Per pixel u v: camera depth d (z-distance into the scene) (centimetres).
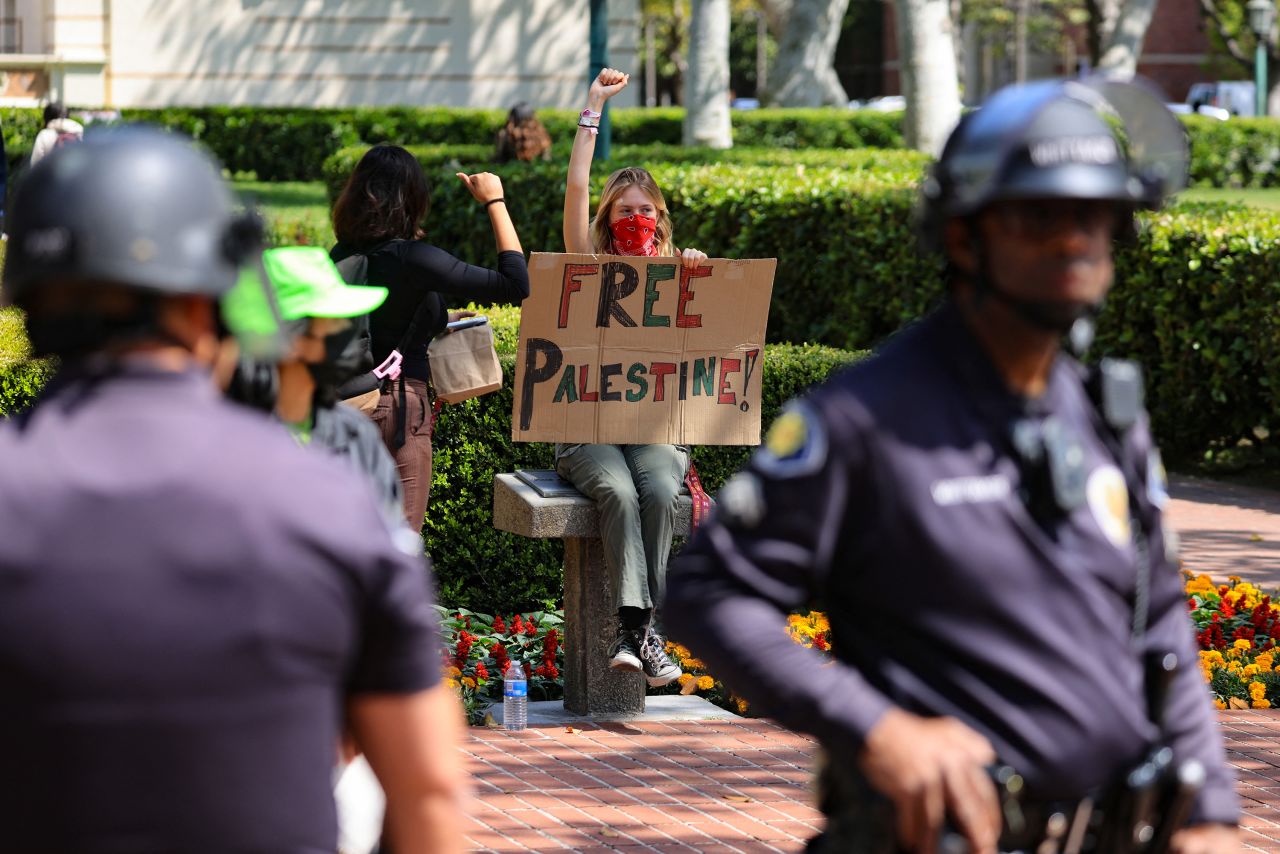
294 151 9869
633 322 1989
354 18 9981
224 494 630
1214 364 3978
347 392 1717
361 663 671
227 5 9906
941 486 735
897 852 723
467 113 9781
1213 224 3900
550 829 1664
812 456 733
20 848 618
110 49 9869
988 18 19038
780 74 10994
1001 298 745
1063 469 745
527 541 2556
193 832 617
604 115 5478
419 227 1902
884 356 765
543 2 10031
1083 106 751
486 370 1995
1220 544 3294
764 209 4653
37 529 620
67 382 655
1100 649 751
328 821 652
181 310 659
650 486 1967
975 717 736
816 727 717
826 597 771
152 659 614
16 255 650
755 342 2019
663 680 1991
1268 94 14575
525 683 2028
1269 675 2269
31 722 612
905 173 4897
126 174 648
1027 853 746
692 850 1617
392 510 1184
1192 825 797
